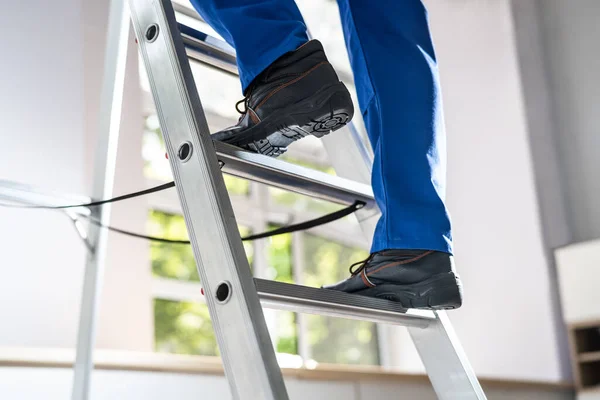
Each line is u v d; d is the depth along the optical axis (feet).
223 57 3.83
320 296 2.89
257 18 3.02
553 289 11.59
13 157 6.27
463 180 12.03
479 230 11.91
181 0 5.30
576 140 12.92
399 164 3.21
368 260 3.34
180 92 2.80
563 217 12.41
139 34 3.05
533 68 13.00
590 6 13.23
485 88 12.60
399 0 3.44
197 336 9.71
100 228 3.88
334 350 11.10
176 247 9.95
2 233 5.98
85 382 3.77
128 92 7.54
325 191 3.66
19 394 4.53
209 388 5.59
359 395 6.86
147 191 3.54
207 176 2.63
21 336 5.87
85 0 7.29
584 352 11.04
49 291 6.14
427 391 7.66
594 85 12.94
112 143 3.86
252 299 2.42
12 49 6.54
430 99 3.33
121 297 6.65
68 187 6.57
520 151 12.32
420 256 3.21
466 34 12.79
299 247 11.43
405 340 11.78
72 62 6.97
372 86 3.30
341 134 4.31
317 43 3.07
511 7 13.14
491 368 11.48
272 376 2.28
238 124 3.21
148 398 5.16
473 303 11.69
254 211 10.98
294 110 3.01
